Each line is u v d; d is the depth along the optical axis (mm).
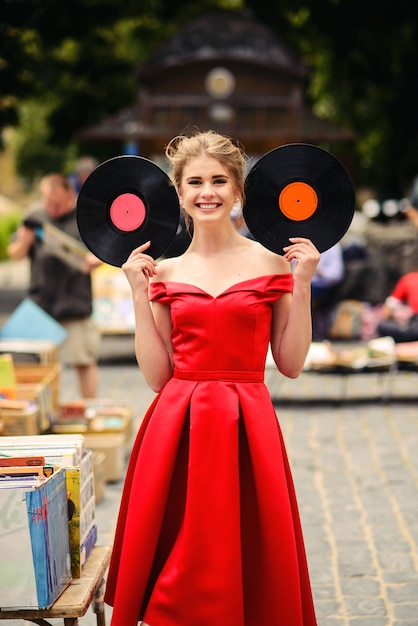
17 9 17281
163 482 3668
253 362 3742
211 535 3600
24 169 49469
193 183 3793
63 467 3734
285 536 3613
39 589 3451
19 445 3965
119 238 3883
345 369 9961
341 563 5426
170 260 3918
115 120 20422
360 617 4680
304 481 7086
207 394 3691
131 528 3678
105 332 13133
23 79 17953
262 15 22562
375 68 19984
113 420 7633
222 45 19469
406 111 19688
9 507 3428
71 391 10766
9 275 29016
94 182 3846
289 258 3762
